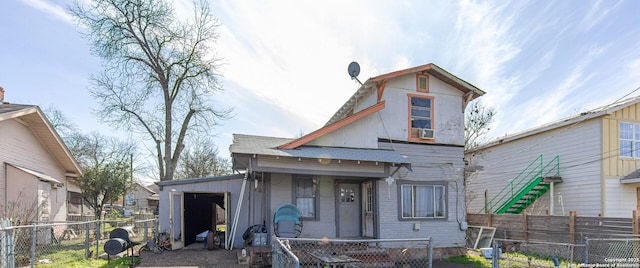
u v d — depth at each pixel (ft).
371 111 40.96
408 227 41.81
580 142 53.57
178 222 43.83
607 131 50.75
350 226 42.83
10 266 26.76
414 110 44.39
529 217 45.60
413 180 42.83
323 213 41.45
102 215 81.25
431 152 44.04
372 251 38.65
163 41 79.41
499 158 68.90
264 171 36.29
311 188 41.70
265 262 33.86
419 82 44.86
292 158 37.19
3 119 38.60
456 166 44.70
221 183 45.93
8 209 40.47
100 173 73.97
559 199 56.08
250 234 40.55
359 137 41.81
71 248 40.55
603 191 49.52
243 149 35.81
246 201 44.93
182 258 36.73
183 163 142.31
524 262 33.17
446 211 43.45
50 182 49.11
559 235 41.55
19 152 44.86
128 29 76.64
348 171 38.60
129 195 146.92
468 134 94.79
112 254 31.50
